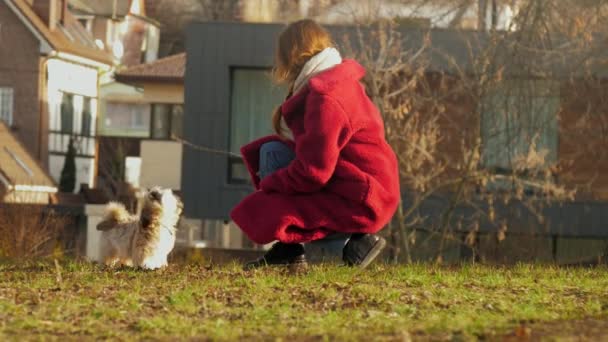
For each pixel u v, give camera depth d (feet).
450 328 18.89
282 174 24.89
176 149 152.87
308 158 24.44
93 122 142.20
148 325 19.70
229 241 114.11
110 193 137.69
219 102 80.53
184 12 201.36
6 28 128.88
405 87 63.00
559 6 61.26
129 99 165.58
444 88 67.62
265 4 118.62
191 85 80.69
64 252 86.94
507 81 62.80
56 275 26.96
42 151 128.98
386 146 25.46
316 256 60.80
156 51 188.65
